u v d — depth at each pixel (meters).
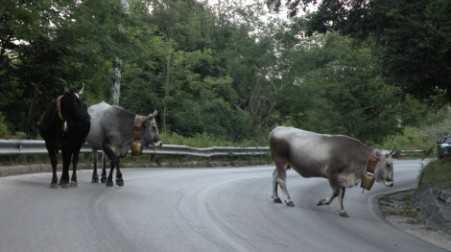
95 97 24.44
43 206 9.69
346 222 11.52
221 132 40.41
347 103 36.34
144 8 42.88
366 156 12.27
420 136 58.09
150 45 27.27
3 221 8.26
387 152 12.24
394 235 10.51
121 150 13.73
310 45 43.69
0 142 14.54
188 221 9.40
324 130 37.81
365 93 35.81
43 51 22.62
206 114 40.31
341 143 12.38
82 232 7.88
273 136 13.32
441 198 12.81
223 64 46.94
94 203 10.43
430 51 13.98
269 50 44.19
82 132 12.45
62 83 22.94
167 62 38.09
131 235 7.95
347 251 8.35
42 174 15.39
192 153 26.45
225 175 19.98
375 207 14.91
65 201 10.39
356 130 36.50
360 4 16.52
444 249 9.55
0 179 13.08
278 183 13.30
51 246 7.01
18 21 20.83
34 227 7.99
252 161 31.42
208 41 47.03
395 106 34.81
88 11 22.17
